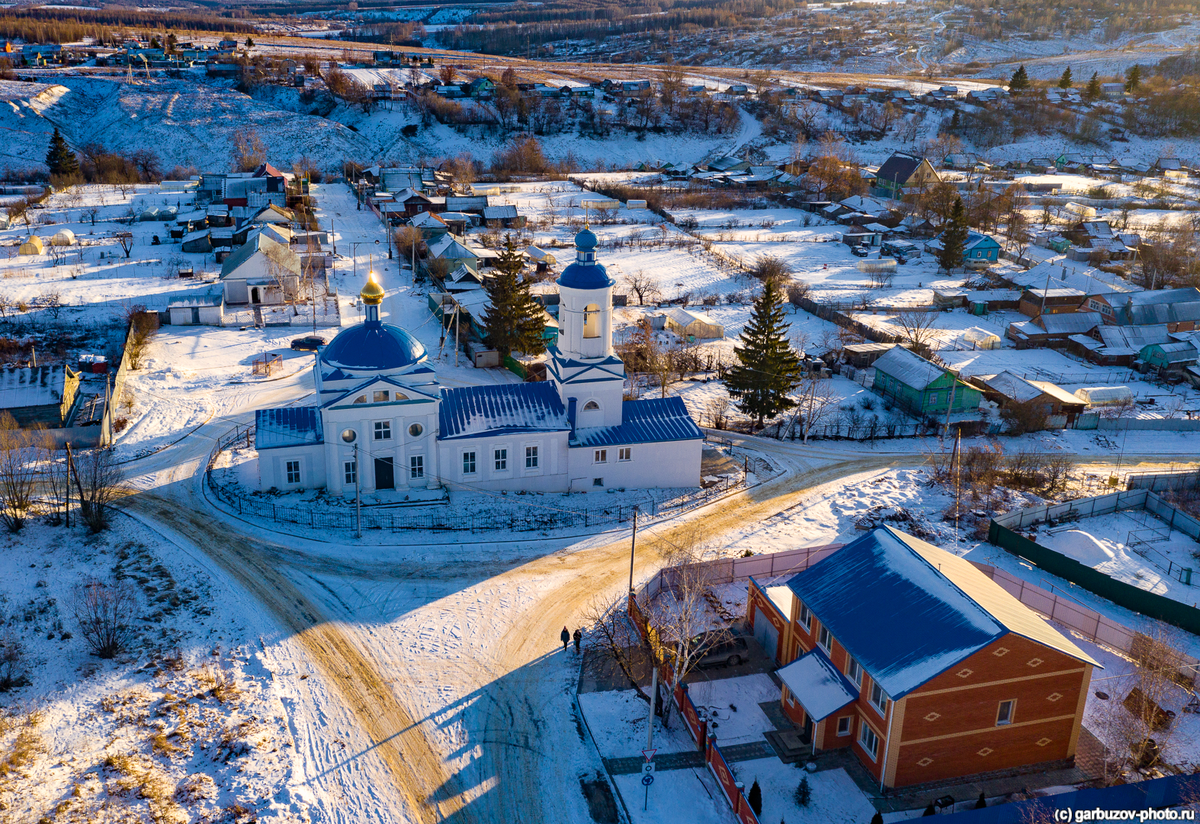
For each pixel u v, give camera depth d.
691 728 48.84
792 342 114.56
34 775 43.16
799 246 170.50
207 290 125.38
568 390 75.31
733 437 89.62
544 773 46.19
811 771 46.00
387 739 48.06
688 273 147.12
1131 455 89.62
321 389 70.69
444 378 100.31
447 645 55.75
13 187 191.25
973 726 44.72
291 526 68.12
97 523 65.19
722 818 43.44
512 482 75.38
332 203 192.38
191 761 45.25
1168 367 110.62
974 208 187.00
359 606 59.25
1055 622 59.69
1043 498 78.75
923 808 43.81
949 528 72.88
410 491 73.69
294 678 52.16
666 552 67.12
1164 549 70.69
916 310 132.25
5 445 76.06
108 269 135.62
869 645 45.97
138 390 92.75
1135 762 46.59
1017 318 130.75
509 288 102.44
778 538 70.00
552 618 58.78
